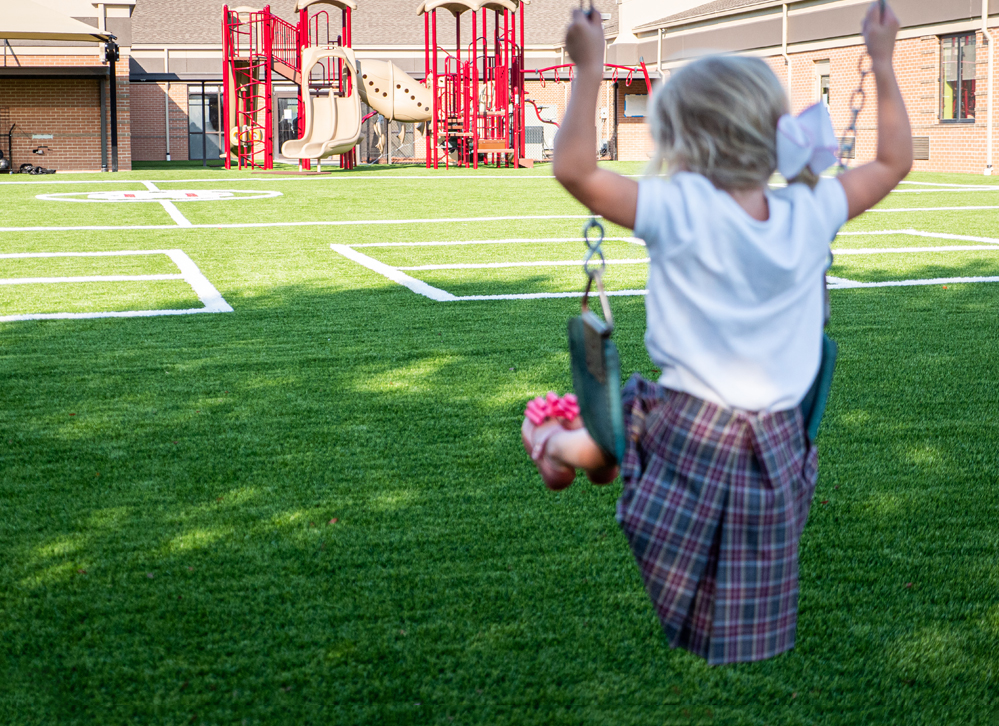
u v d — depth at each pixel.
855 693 2.62
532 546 3.53
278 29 35.34
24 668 2.71
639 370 6.16
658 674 2.70
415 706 2.54
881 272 10.09
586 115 1.68
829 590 3.20
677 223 1.69
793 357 1.76
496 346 6.79
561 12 43.25
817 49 31.31
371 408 5.29
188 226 14.76
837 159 1.78
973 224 14.66
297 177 26.80
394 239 13.28
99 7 33.03
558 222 15.42
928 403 5.39
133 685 2.63
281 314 7.96
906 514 3.84
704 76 1.73
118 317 7.81
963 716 2.52
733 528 1.74
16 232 13.82
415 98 31.69
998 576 3.30
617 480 4.19
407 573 3.31
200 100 40.50
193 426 4.99
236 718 2.48
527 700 2.57
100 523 3.75
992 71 26.69
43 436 4.82
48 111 31.58
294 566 3.37
